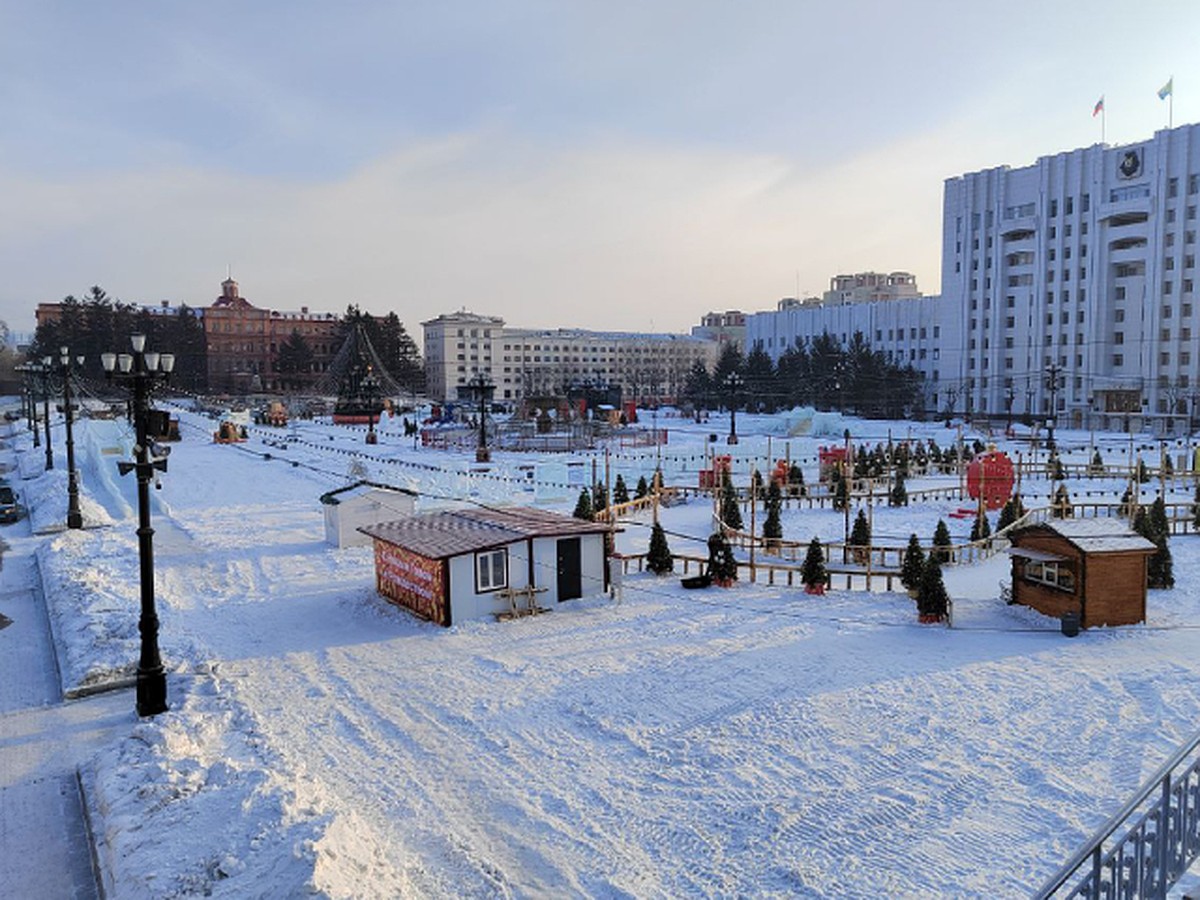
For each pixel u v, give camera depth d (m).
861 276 190.12
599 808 12.13
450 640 20.53
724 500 40.28
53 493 43.19
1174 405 97.00
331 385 164.00
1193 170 96.69
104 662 17.89
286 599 24.59
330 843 9.84
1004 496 42.97
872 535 35.88
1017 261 117.31
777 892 9.99
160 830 10.76
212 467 60.97
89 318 144.75
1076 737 14.24
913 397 130.12
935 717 15.21
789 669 17.98
